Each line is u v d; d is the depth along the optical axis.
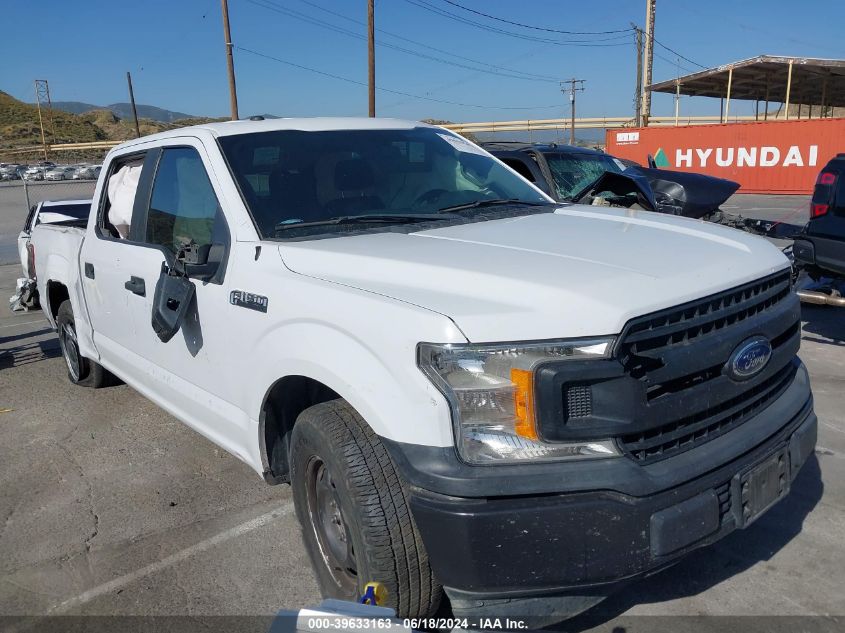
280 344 2.90
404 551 2.50
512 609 2.45
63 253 5.53
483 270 2.52
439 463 2.27
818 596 2.99
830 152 23.77
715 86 33.78
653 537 2.28
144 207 4.20
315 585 3.27
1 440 5.13
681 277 2.50
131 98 61.81
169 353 3.88
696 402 2.43
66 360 6.27
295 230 3.29
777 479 2.70
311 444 2.76
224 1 33.75
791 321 2.88
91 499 4.17
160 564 3.47
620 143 29.05
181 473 4.47
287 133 3.80
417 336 2.34
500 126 63.78
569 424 2.23
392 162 3.88
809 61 26.58
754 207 19.56
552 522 2.21
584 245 2.87
